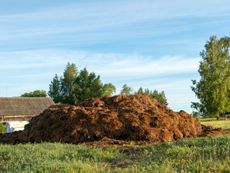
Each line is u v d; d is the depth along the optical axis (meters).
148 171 11.80
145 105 19.17
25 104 58.69
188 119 19.02
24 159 13.63
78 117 17.95
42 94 86.81
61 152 14.71
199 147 14.20
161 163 12.70
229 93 54.97
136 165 12.75
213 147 13.63
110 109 18.52
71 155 14.34
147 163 12.82
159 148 14.77
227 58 54.75
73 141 17.22
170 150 13.87
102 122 17.56
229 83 54.25
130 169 12.09
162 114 18.17
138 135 17.05
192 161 12.59
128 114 17.86
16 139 18.91
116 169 12.23
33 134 18.39
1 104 56.78
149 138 16.91
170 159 12.96
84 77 75.88
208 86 54.09
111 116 17.75
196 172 11.61
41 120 18.72
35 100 60.41
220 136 16.39
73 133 17.36
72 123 17.77
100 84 76.00
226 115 60.47
